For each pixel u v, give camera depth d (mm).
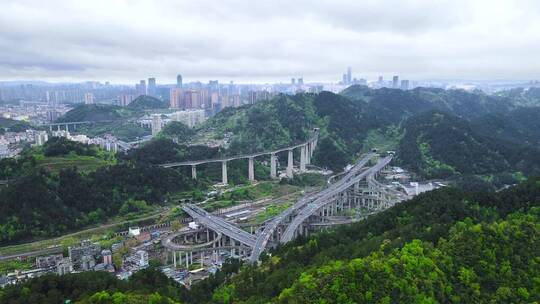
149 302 148000
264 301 146500
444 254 155875
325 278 140375
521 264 154500
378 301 132625
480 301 141375
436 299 139625
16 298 152000
